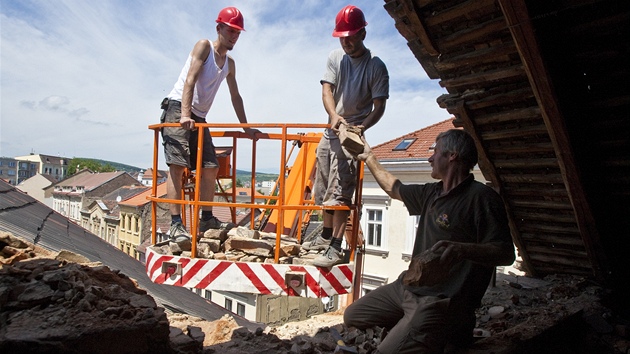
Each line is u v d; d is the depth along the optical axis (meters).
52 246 4.62
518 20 3.41
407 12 4.02
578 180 4.53
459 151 2.78
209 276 3.49
